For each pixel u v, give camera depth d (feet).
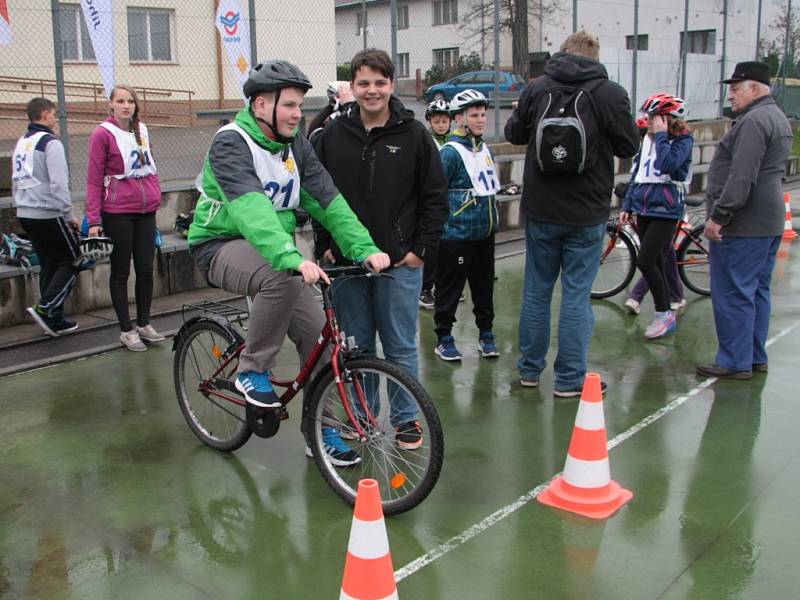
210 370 13.29
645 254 19.10
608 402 15.35
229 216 11.48
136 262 19.04
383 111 11.96
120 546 10.49
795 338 19.22
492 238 17.58
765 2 76.48
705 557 10.02
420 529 10.77
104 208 18.30
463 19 57.82
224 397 12.85
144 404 15.55
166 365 17.87
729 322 16.24
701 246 23.18
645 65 54.39
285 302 11.24
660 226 18.83
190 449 13.48
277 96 10.69
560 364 15.55
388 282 12.32
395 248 12.12
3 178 26.91
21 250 20.81
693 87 58.65
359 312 12.72
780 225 15.78
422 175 12.32
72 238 18.92
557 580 9.57
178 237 25.21
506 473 12.41
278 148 11.01
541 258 15.35
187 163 32.65
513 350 18.81
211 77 46.06
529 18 69.72
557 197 14.66
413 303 12.55
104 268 22.41
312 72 45.78
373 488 8.15
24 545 10.52
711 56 59.82
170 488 12.09
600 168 14.61
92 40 24.38
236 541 10.57
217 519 11.15
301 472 12.59
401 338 12.60
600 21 65.72
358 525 8.15
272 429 11.93
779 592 9.29
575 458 11.30
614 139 14.49
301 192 11.84
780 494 11.62
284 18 44.04
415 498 10.68
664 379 16.62
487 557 10.09
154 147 35.76
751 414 14.61
